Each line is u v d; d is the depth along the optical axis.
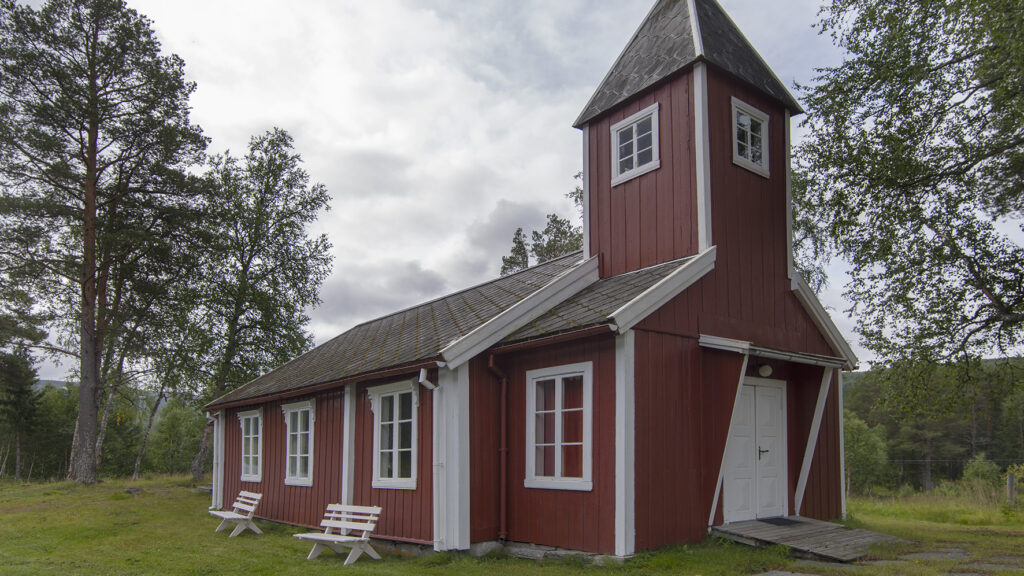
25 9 21.55
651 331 8.79
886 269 12.30
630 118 11.13
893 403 13.01
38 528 13.77
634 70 11.36
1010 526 12.35
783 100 11.48
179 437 60.72
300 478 13.69
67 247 22.97
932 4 10.57
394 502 10.55
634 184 10.94
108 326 22.67
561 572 7.97
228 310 25.45
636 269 10.67
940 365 12.34
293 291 26.80
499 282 13.83
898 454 54.50
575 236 30.30
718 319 9.77
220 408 17.44
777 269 10.92
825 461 11.30
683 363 9.13
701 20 10.84
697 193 9.94
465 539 9.26
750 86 10.93
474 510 9.45
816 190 12.72
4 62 21.00
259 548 11.05
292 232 26.88
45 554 10.66
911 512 14.72
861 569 7.24
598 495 8.50
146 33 23.28
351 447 11.95
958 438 53.47
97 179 22.59
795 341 11.04
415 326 13.48
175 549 11.01
